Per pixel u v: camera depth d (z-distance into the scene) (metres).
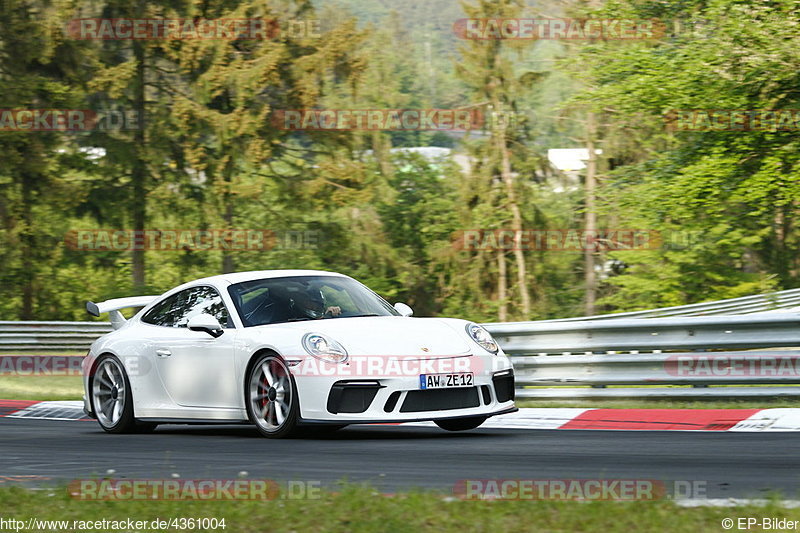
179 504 8.35
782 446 11.93
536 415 16.31
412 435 14.49
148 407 15.84
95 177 69.44
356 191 69.81
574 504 7.89
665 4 46.16
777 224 67.06
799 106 42.47
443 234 95.00
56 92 64.56
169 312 16.45
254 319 15.02
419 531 7.16
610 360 17.78
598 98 46.69
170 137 66.38
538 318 82.62
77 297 81.69
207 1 67.00
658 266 71.94
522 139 81.06
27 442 15.00
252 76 63.66
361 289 16.31
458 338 14.26
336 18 75.06
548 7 73.19
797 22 41.16
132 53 67.38
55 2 64.50
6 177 66.81
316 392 13.47
